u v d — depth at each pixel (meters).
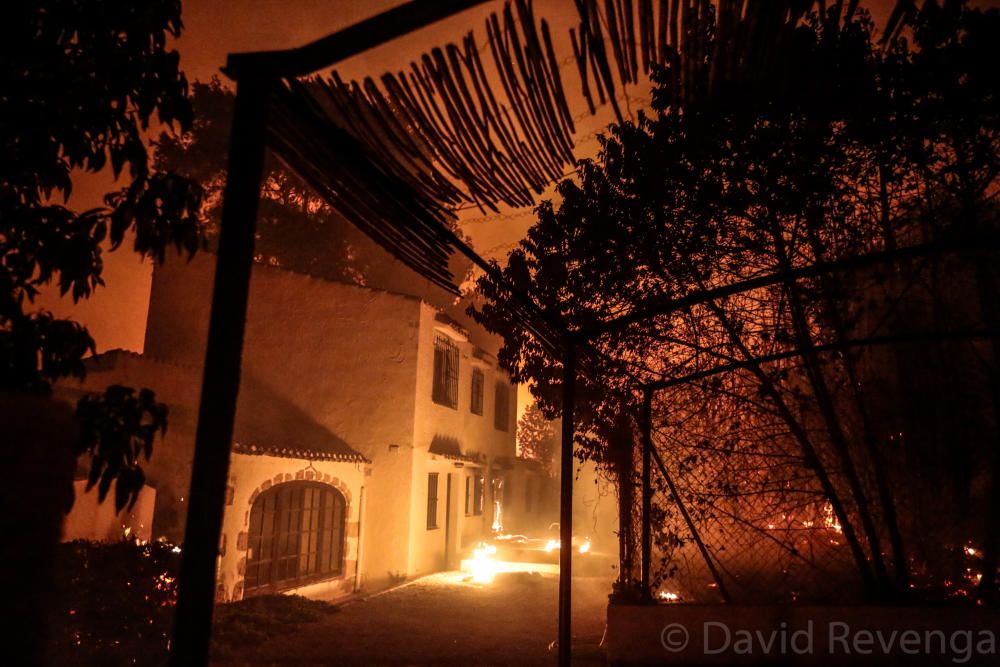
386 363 15.72
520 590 14.02
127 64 3.17
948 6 2.53
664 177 6.96
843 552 7.77
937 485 7.56
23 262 3.05
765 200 6.64
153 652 6.19
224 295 1.89
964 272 7.40
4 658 2.25
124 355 11.83
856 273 7.13
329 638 9.84
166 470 12.12
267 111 2.02
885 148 6.16
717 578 7.11
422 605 12.43
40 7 3.06
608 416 8.05
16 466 2.37
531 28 1.99
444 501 17.59
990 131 5.96
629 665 6.89
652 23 2.00
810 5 2.05
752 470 7.53
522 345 8.88
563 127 2.24
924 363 7.64
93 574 6.21
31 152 3.08
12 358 2.84
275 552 12.62
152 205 3.00
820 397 7.17
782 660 6.71
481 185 2.53
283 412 15.54
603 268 7.45
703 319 7.42
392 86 2.21
